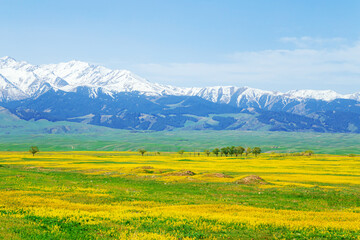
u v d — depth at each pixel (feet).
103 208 130.72
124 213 119.03
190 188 221.25
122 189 205.26
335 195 195.00
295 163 559.79
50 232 89.04
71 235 87.71
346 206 169.78
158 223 103.65
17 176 249.75
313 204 171.63
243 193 202.59
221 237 91.20
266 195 197.16
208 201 163.73
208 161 634.43
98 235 88.79
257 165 509.35
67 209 125.29
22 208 121.08
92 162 561.02
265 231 98.48
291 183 257.96
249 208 141.18
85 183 231.09
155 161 628.28
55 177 263.70
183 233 92.89
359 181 290.15
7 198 142.61
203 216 115.96
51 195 162.09
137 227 98.48
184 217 112.88
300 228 102.12
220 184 239.71
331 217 125.90
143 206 142.00
